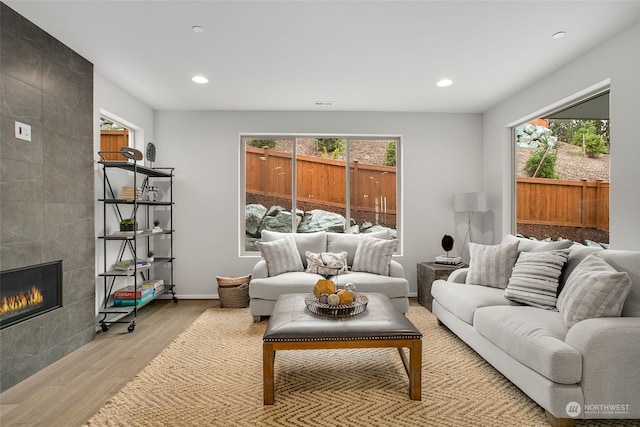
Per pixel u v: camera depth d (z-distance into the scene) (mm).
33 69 2480
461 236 4723
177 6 2285
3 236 2223
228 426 1777
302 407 1953
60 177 2746
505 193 4234
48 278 2633
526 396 2068
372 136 4770
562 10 2336
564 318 1999
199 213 4566
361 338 2014
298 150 4773
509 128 4230
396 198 4828
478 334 2498
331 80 3555
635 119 2508
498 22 2484
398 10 2336
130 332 3279
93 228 3166
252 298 3516
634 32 2504
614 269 2076
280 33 2635
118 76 3434
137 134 4266
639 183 2482
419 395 2027
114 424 1794
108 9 2316
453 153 4727
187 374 2371
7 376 2232
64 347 2738
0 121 2207
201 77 3473
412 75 3434
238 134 4590
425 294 4117
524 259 2695
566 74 3186
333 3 2258
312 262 3926
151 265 3865
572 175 3316
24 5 2258
